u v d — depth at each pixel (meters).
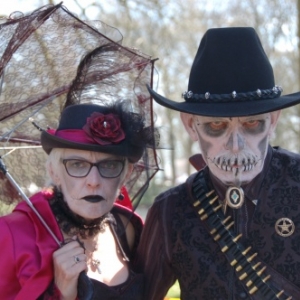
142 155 3.29
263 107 2.81
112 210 3.40
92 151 3.03
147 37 15.22
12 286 2.95
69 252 2.93
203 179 3.16
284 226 2.95
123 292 3.11
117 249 3.30
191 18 19.08
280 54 20.89
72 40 3.37
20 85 3.31
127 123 3.14
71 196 3.07
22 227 3.05
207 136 2.93
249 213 3.01
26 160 3.49
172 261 3.14
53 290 2.90
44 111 3.48
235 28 2.99
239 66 2.94
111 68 3.44
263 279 2.93
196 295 3.03
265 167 3.05
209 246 3.04
